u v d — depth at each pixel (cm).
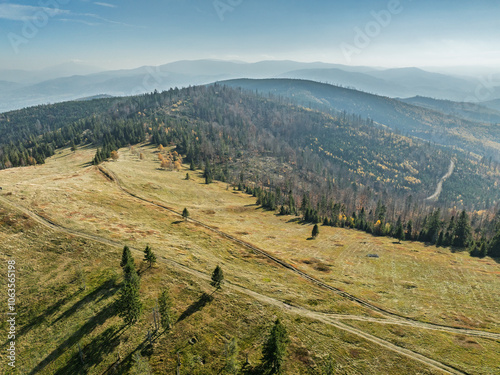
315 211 15300
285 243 11200
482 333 5747
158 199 12950
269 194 17625
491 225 16388
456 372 4588
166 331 4881
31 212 7894
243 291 6341
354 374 4434
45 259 6278
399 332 5612
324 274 8431
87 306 5203
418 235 13450
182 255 7538
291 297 6488
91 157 19012
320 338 5150
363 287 7738
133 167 17362
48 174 12788
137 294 4878
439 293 7556
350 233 13738
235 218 13650
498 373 4569
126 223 8988
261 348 4769
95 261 6450
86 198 10094
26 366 4159
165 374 4156
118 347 4519
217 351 4619
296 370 4403
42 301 5225
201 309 5488
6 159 18375
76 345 4500
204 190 16888
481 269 9312
